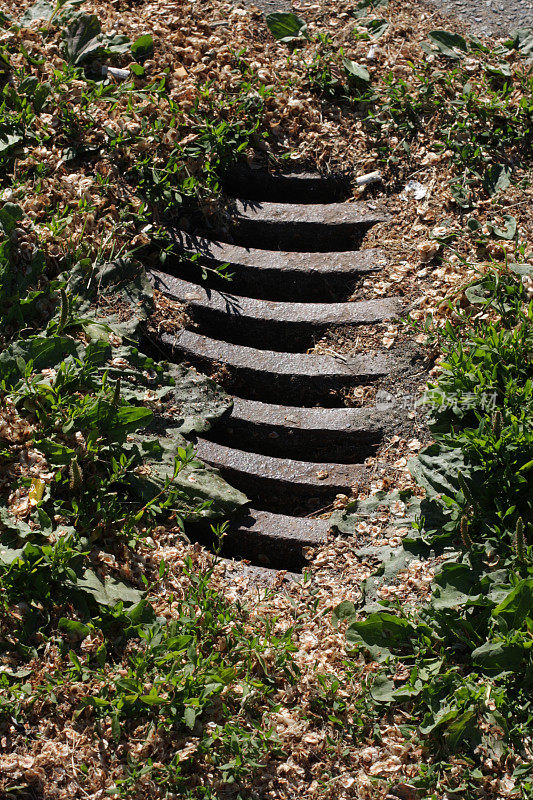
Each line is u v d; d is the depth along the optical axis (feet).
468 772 10.57
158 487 12.73
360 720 11.04
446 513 12.58
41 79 16.30
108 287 14.46
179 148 16.06
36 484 11.84
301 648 11.76
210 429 13.87
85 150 15.62
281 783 10.58
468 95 17.26
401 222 16.25
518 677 11.14
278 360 14.61
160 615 11.63
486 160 16.67
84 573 11.49
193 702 10.62
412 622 11.64
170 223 15.92
